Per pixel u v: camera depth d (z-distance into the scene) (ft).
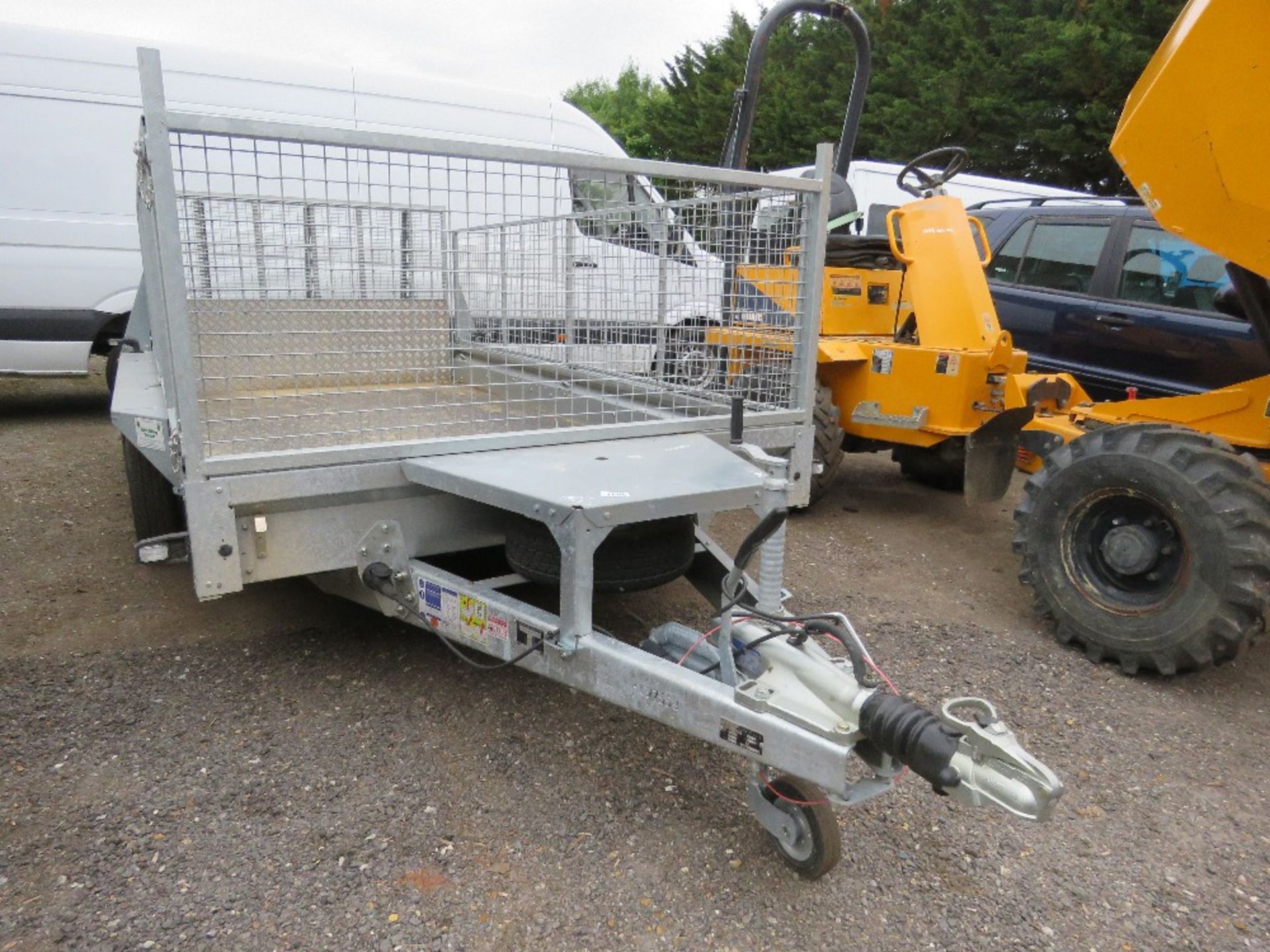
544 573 8.34
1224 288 16.56
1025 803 5.68
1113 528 11.05
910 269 16.10
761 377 11.01
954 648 11.48
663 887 6.82
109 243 21.33
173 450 8.38
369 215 11.21
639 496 7.29
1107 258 18.65
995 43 60.29
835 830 6.64
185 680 9.74
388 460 8.32
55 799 7.61
